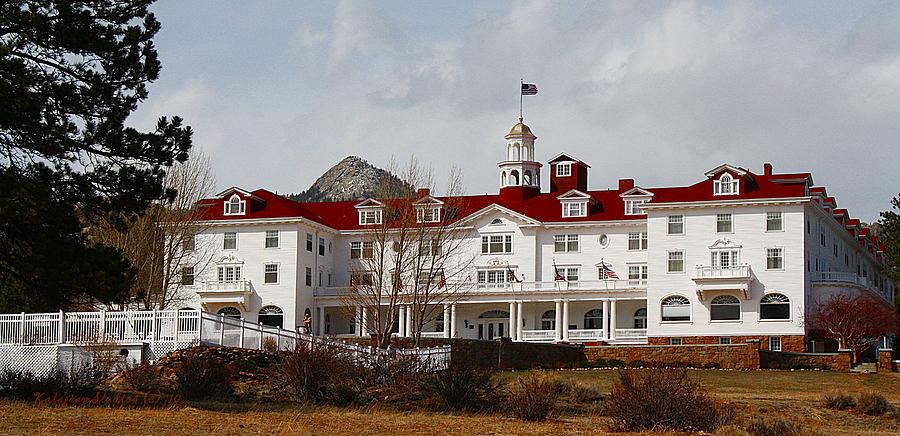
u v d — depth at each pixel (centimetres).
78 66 4334
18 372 4619
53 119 4219
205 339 5334
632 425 3850
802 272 9550
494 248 10850
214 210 10869
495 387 4572
